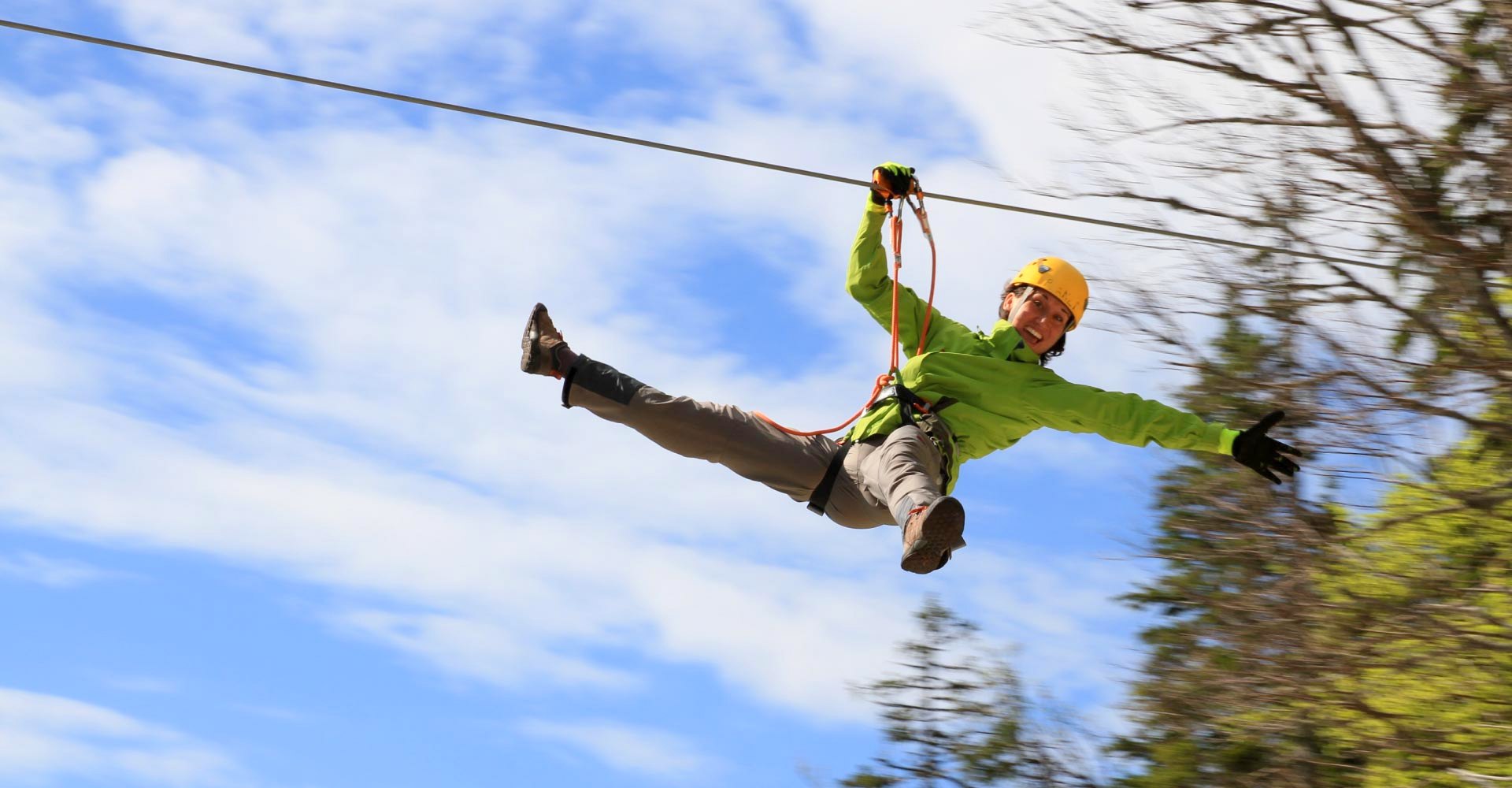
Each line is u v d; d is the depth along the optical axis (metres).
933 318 6.04
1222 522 9.36
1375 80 8.46
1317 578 8.69
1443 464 8.63
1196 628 9.93
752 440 5.63
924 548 5.07
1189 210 8.75
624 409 5.55
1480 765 8.27
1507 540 8.38
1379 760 8.76
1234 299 8.66
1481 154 8.27
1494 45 8.23
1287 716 8.87
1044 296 5.89
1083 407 5.56
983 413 5.68
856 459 5.61
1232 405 8.95
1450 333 8.53
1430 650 8.34
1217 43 8.59
